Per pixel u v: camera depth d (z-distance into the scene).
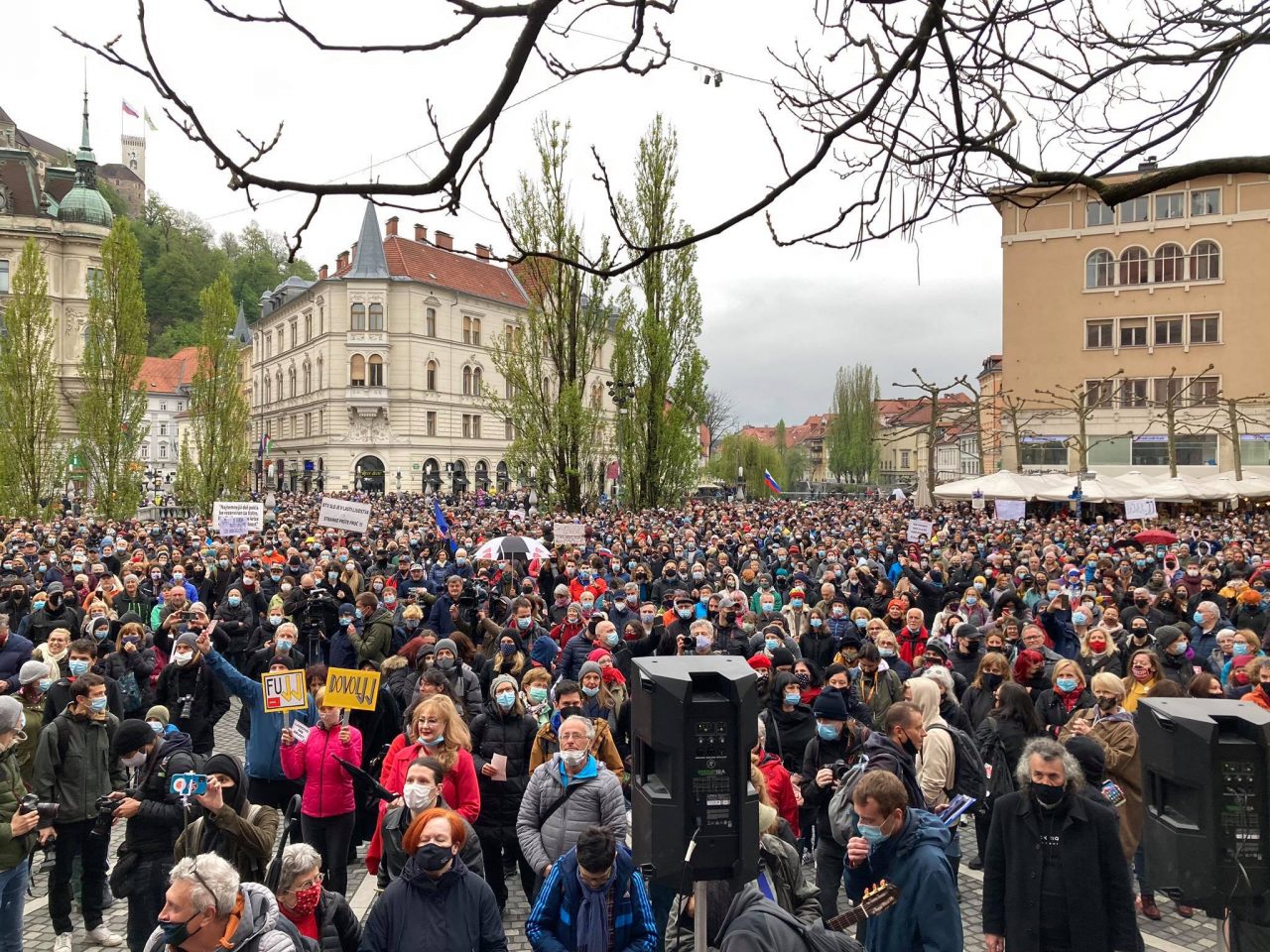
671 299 34.69
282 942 3.74
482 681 9.03
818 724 6.49
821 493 90.50
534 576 16.81
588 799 5.39
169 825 5.59
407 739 6.28
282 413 77.75
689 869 2.90
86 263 71.44
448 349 71.38
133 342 38.28
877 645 9.40
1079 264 50.12
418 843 4.13
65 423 68.25
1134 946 4.24
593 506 35.12
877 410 100.88
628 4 2.38
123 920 6.67
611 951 4.20
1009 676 7.71
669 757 2.95
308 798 6.42
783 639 9.73
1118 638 9.88
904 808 4.07
